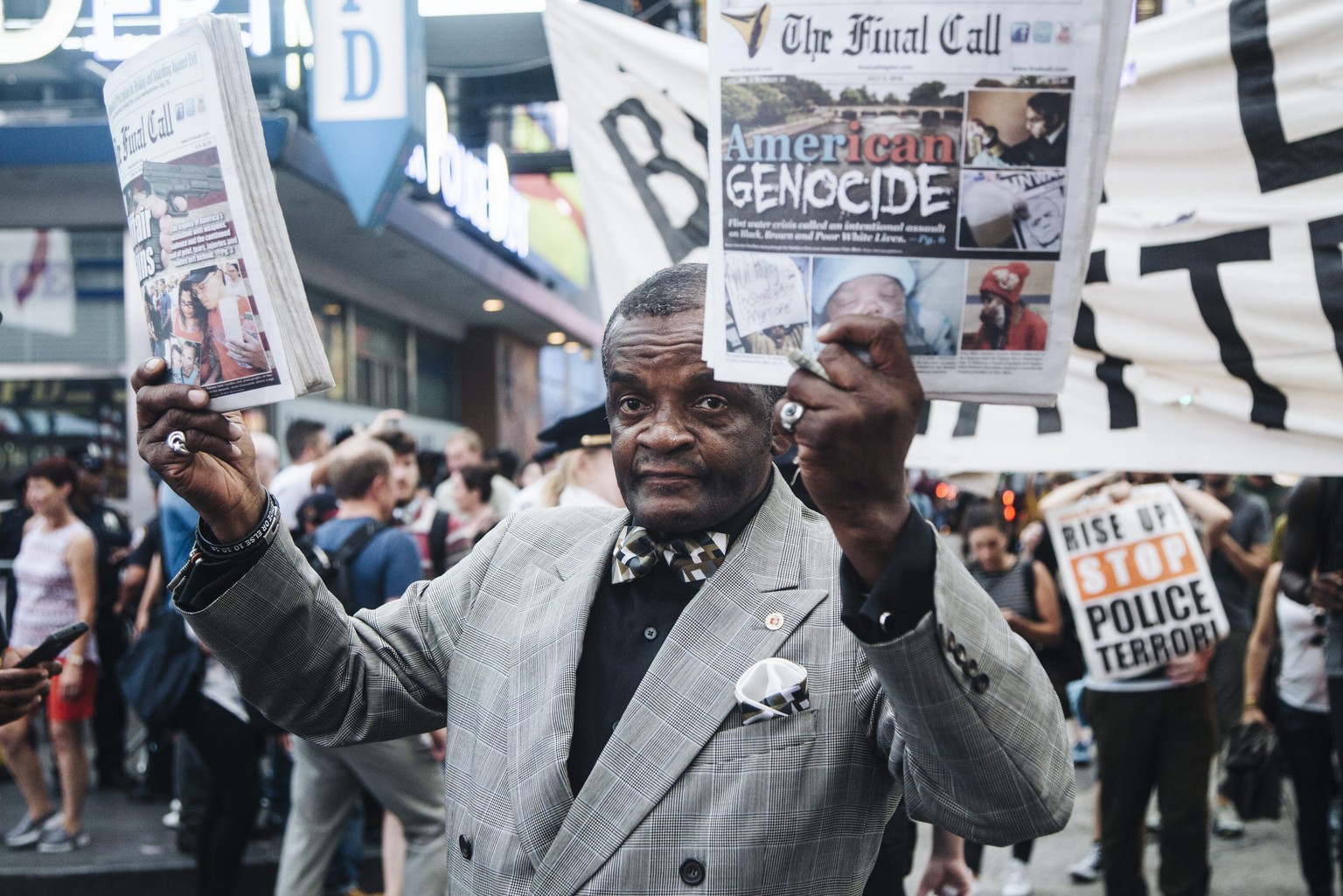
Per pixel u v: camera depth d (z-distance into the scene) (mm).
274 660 1546
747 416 1492
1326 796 4406
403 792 3918
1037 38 1183
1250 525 6020
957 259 1206
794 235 1228
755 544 1539
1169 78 2938
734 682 1446
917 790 1363
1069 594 4438
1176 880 4258
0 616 2904
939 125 1197
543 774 1487
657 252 3514
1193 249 2928
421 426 18328
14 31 6184
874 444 1147
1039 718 1291
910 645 1200
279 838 5684
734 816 1400
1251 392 2908
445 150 8328
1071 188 1194
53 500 5707
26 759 5695
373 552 4117
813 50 1208
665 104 3502
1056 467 3090
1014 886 5141
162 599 5754
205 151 1420
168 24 6133
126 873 5285
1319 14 2781
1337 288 2801
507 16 6312
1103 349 3031
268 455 5609
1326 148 2812
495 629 1659
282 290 1436
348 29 6141
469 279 15531
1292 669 4438
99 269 10961
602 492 4387
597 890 1408
